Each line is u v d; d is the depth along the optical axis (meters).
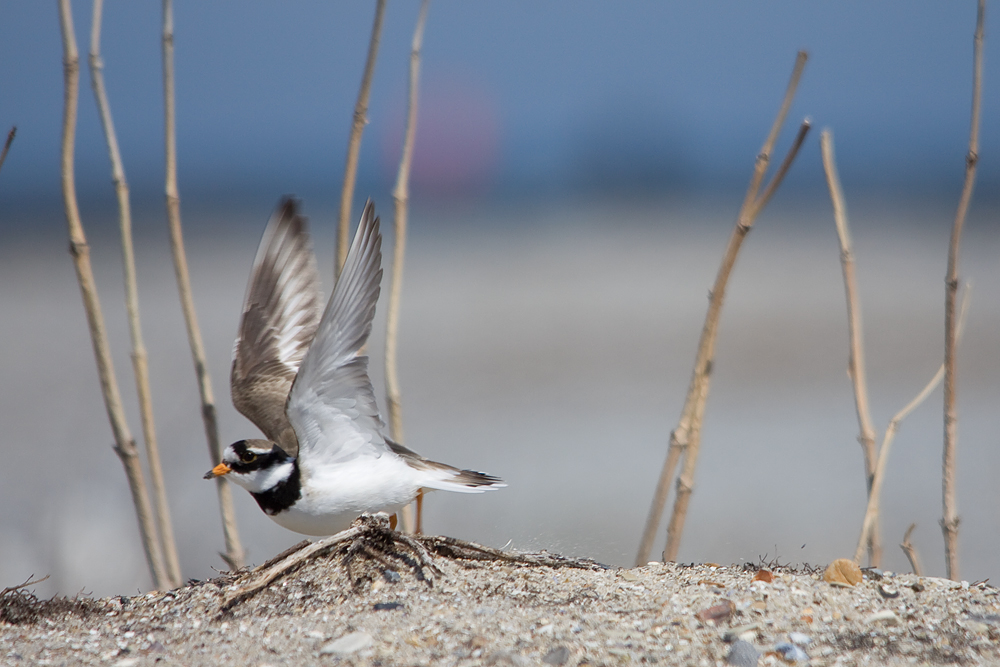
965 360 23.84
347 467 7.13
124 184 7.58
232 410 17.05
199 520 12.63
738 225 7.28
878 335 27.03
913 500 14.23
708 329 7.43
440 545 6.79
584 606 6.02
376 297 6.54
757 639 5.55
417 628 5.71
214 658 5.46
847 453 16.94
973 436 17.50
